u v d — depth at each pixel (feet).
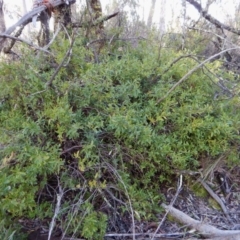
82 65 6.84
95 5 9.65
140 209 5.59
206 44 10.52
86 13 9.05
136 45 9.37
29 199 4.67
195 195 6.53
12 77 6.46
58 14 8.95
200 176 6.57
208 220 5.98
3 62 6.78
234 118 6.50
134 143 5.96
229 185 6.93
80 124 5.66
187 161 6.39
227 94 7.30
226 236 5.14
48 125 5.72
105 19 8.99
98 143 5.75
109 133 5.92
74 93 6.13
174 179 6.62
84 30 8.73
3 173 4.75
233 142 6.59
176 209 5.95
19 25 8.28
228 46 10.36
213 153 6.34
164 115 6.14
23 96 6.01
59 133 5.38
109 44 8.48
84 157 5.48
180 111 6.33
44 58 7.04
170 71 6.95
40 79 6.26
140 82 6.89
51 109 5.68
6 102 6.56
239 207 6.40
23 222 5.32
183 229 5.63
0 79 6.51
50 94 6.04
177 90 6.64
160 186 6.57
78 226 4.78
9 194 4.56
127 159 6.03
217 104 6.88
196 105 6.36
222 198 6.61
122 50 8.62
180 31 10.71
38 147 5.18
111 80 6.35
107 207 5.51
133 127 5.61
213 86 7.39
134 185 5.76
